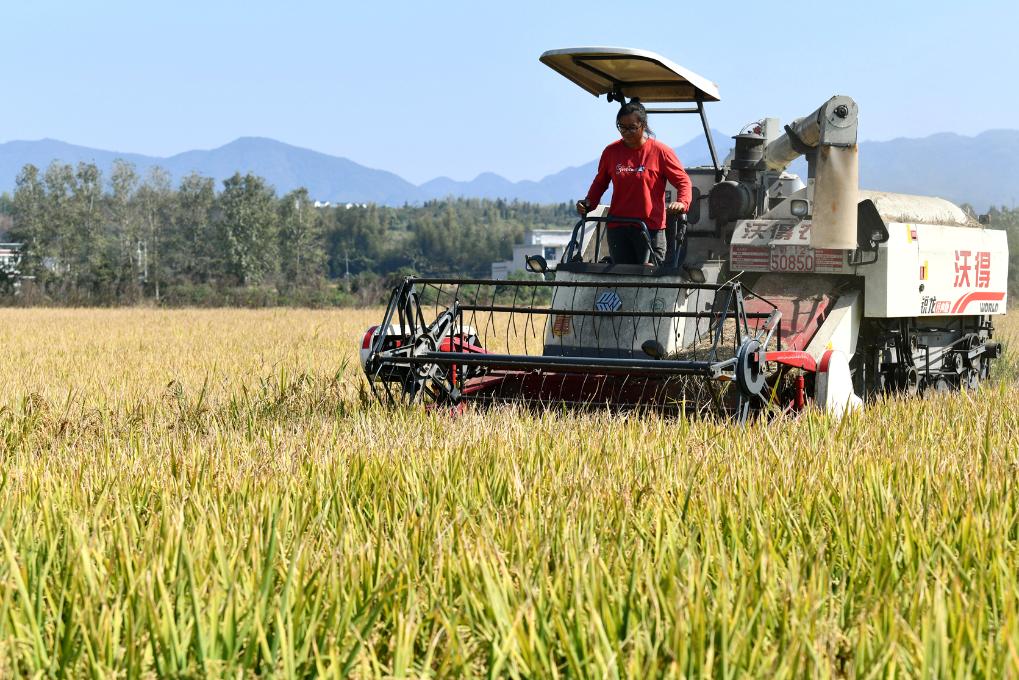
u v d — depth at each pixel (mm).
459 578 4523
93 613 4043
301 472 6812
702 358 10898
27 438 9570
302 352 22703
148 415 10922
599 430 8844
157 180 119438
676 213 11148
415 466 6891
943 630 3686
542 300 54469
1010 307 33781
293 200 124812
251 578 4449
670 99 12734
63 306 78750
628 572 4660
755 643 3803
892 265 12203
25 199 108500
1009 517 5676
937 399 11336
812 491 6172
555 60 11531
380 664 3875
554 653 3914
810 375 10844
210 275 114625
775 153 12969
